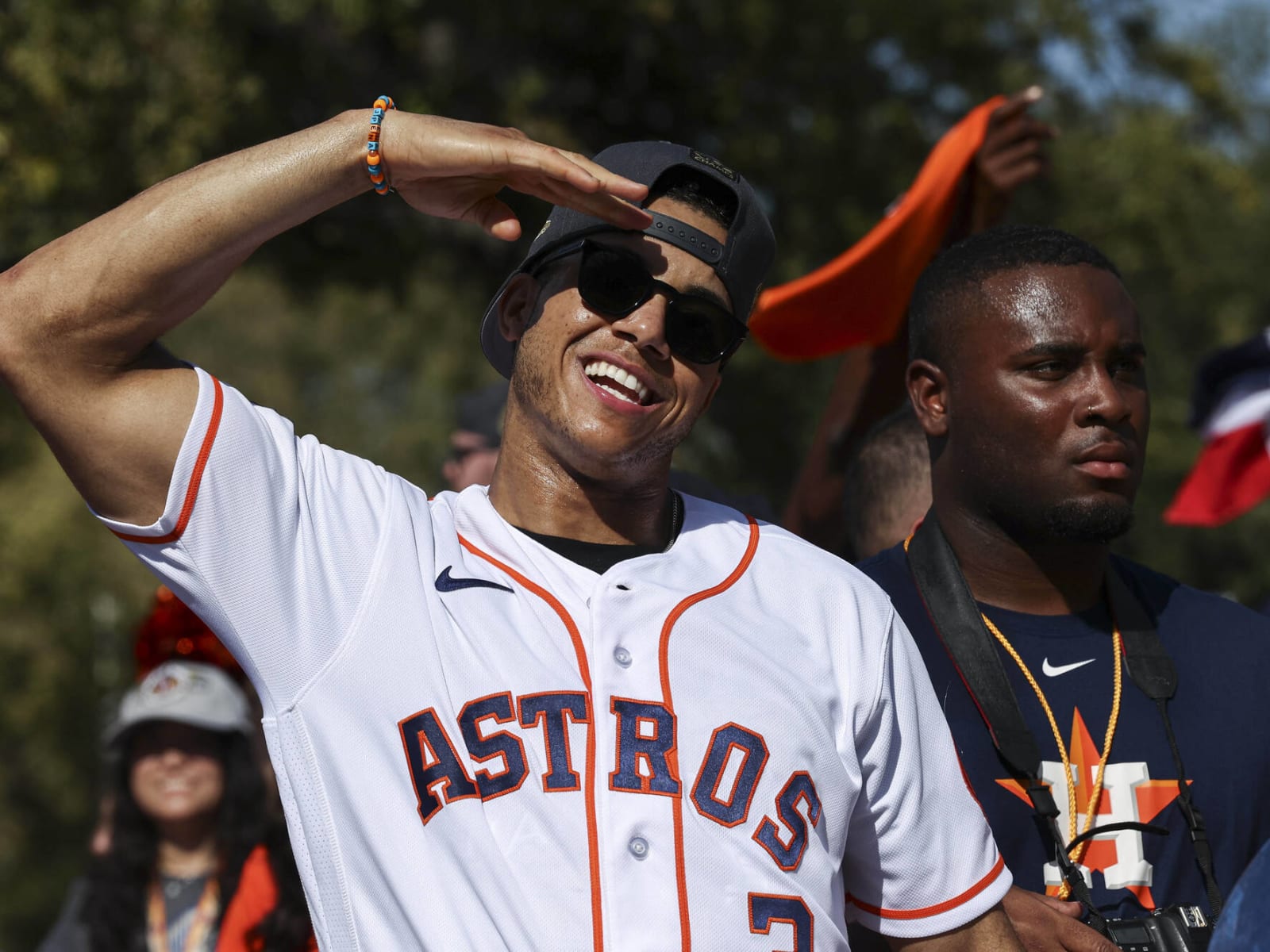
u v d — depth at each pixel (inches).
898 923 86.6
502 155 81.1
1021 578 100.6
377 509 85.0
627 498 88.0
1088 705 97.8
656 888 76.0
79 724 677.3
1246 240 605.0
